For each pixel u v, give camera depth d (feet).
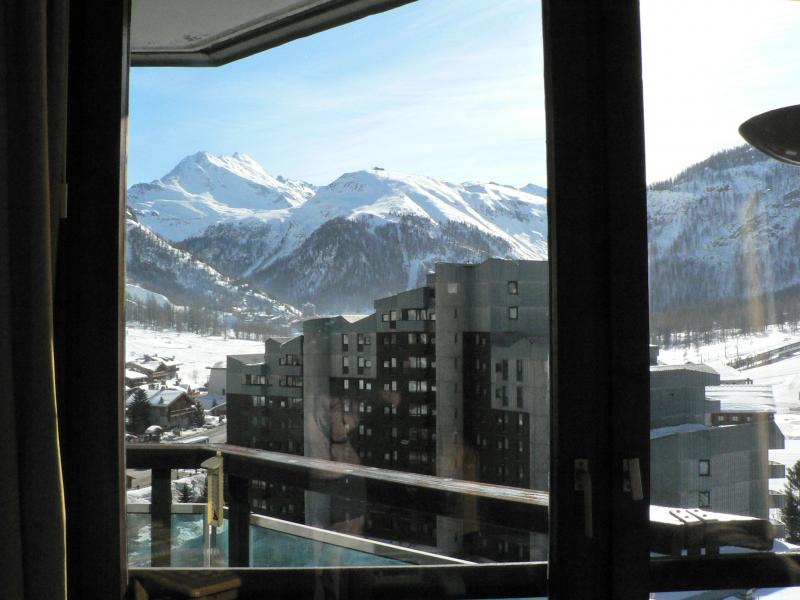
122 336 4.56
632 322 4.57
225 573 4.63
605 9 4.60
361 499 5.40
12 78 3.67
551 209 4.68
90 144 4.42
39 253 3.69
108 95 4.44
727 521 5.14
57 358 4.37
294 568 4.67
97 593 4.42
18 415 3.70
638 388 4.56
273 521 5.39
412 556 5.34
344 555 5.41
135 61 5.04
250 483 5.35
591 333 4.56
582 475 4.51
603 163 4.61
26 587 3.66
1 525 3.57
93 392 4.42
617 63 4.59
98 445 4.42
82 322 4.41
